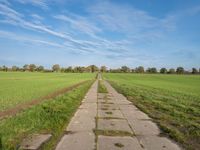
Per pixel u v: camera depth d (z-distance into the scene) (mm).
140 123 9195
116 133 7602
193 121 9828
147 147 6270
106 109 12648
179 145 6496
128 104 14875
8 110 11773
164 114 11328
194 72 172500
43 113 10562
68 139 6852
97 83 44719
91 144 6422
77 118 9961
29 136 6992
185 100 18406
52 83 40406
